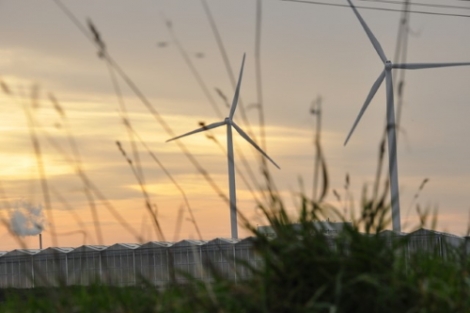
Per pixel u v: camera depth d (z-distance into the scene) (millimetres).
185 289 10070
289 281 9406
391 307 9094
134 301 10344
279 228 9844
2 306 11180
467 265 11141
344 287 9117
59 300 10469
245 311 9359
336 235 9867
